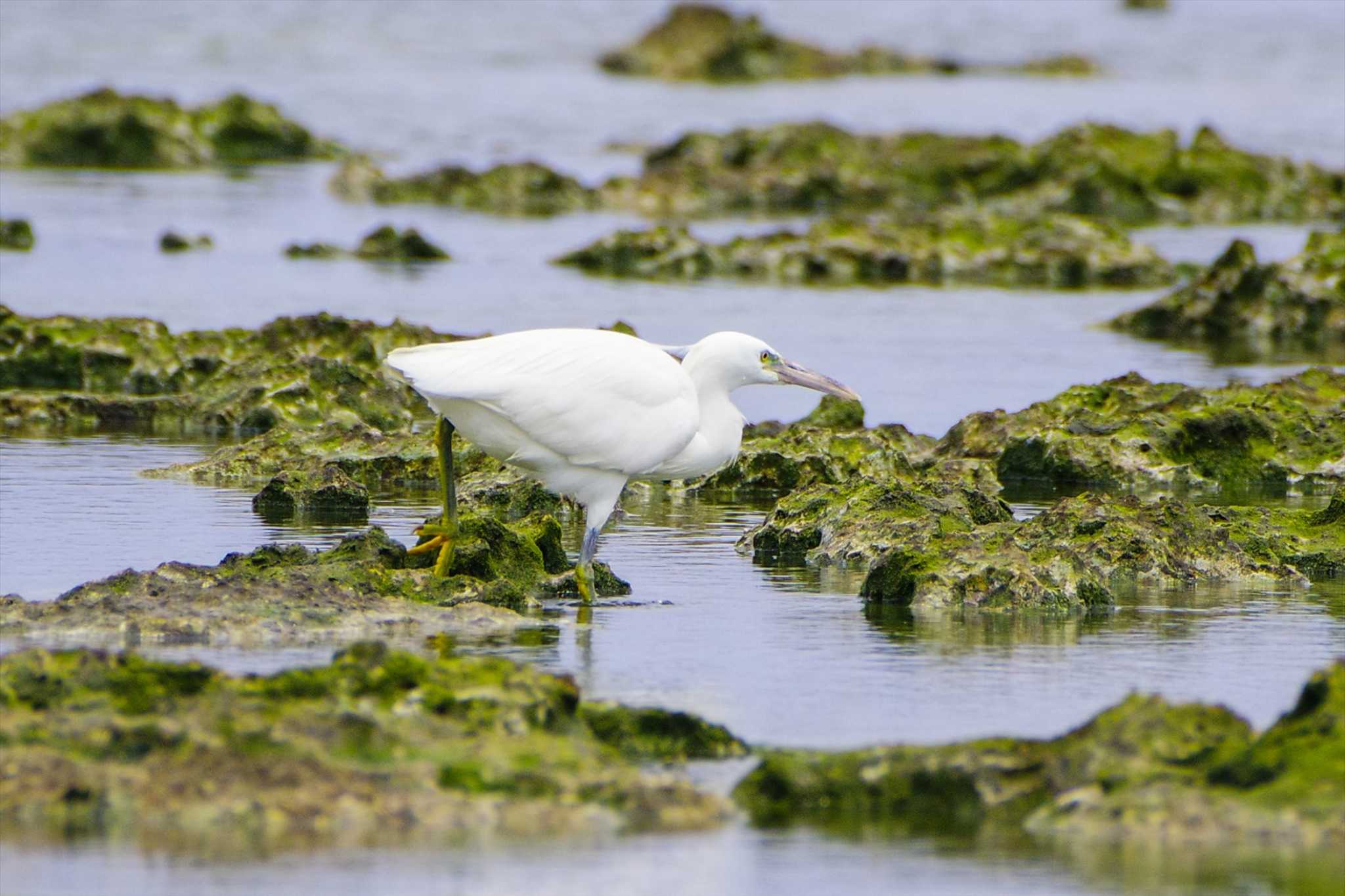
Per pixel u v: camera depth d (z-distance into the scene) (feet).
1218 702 33.53
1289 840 27.58
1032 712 33.88
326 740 28.84
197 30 256.11
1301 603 42.93
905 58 258.37
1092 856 27.66
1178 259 115.24
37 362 69.56
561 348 41.27
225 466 56.24
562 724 30.27
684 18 249.55
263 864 26.63
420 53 254.68
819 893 26.32
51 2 273.13
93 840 27.27
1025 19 333.21
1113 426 60.03
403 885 26.14
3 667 30.09
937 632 39.91
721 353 43.80
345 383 65.62
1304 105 211.00
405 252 107.76
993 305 97.81
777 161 146.51
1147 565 45.16
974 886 26.63
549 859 27.14
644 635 39.22
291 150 158.10
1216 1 362.94
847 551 46.62
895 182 142.51
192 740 28.63
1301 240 124.16
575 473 41.73
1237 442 59.77
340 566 40.83
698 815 28.73
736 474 57.21
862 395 71.36
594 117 192.24
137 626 37.11
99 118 149.79
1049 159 142.00
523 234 120.57
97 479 55.21
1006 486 58.39
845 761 29.99
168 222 118.83
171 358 70.03
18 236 105.91
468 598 40.91
